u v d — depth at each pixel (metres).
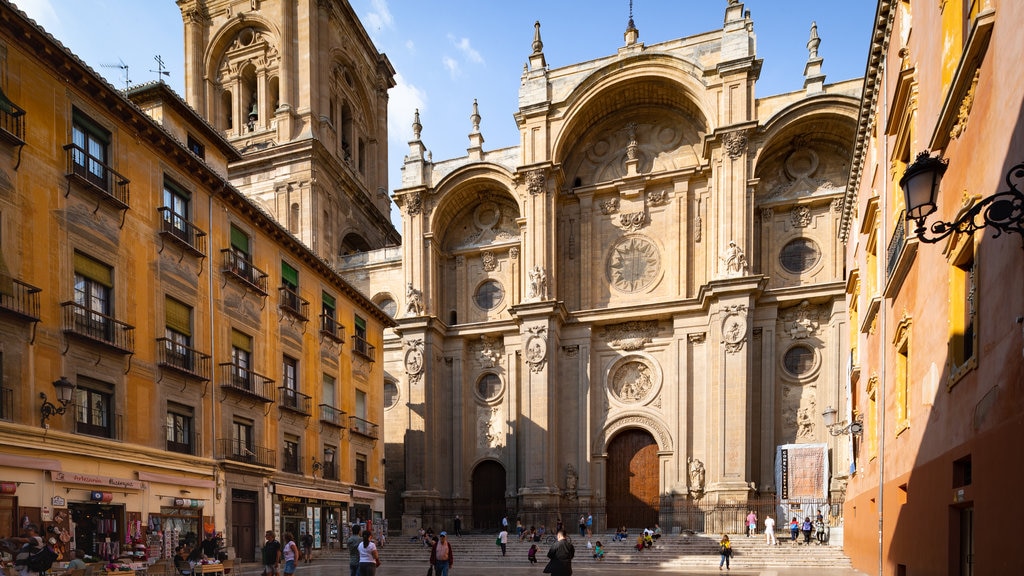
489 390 39.69
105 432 16.23
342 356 29.75
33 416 14.14
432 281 40.12
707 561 24.91
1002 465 7.02
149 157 18.81
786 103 34.19
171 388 18.67
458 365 39.72
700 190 36.88
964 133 8.86
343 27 52.25
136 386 17.34
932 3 10.84
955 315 9.27
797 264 34.62
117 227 17.31
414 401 38.16
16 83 14.66
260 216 23.72
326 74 48.22
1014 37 6.79
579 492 35.38
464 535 34.69
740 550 25.50
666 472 34.44
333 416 28.34
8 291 13.86
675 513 32.75
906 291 12.77
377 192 57.00
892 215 14.38
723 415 31.80
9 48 14.55
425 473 37.00
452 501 37.72
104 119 17.25
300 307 26.38
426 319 38.44
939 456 9.93
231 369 21.59
